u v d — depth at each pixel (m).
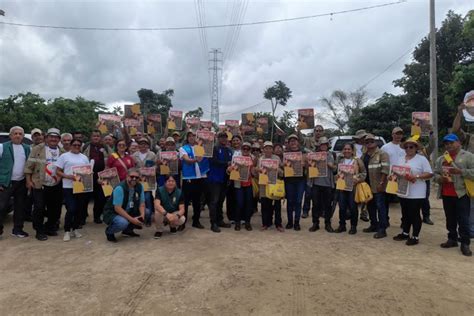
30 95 24.92
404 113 23.80
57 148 7.33
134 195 6.75
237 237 6.86
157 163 8.04
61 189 7.05
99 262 5.41
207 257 5.61
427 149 8.39
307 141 9.20
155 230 7.44
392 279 4.70
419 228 6.30
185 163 7.41
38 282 4.66
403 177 6.26
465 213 5.76
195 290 4.40
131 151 8.30
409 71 24.44
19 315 3.82
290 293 4.29
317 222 7.42
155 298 4.20
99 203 8.07
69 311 3.91
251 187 7.54
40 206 6.69
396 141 7.25
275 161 7.20
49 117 25.14
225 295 4.26
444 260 5.46
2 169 6.60
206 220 8.56
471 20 15.35
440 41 24.17
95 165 7.91
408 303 4.02
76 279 4.75
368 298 4.15
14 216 6.88
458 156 5.87
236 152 7.84
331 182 7.45
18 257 5.65
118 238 6.79
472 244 6.34
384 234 6.84
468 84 15.52
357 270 5.05
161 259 5.52
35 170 6.68
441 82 22.78
